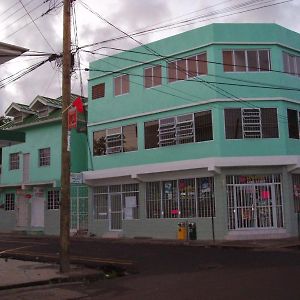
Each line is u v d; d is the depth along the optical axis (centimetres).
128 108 2791
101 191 2911
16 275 1309
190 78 2527
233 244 2102
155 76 2689
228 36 2466
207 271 1344
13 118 3934
